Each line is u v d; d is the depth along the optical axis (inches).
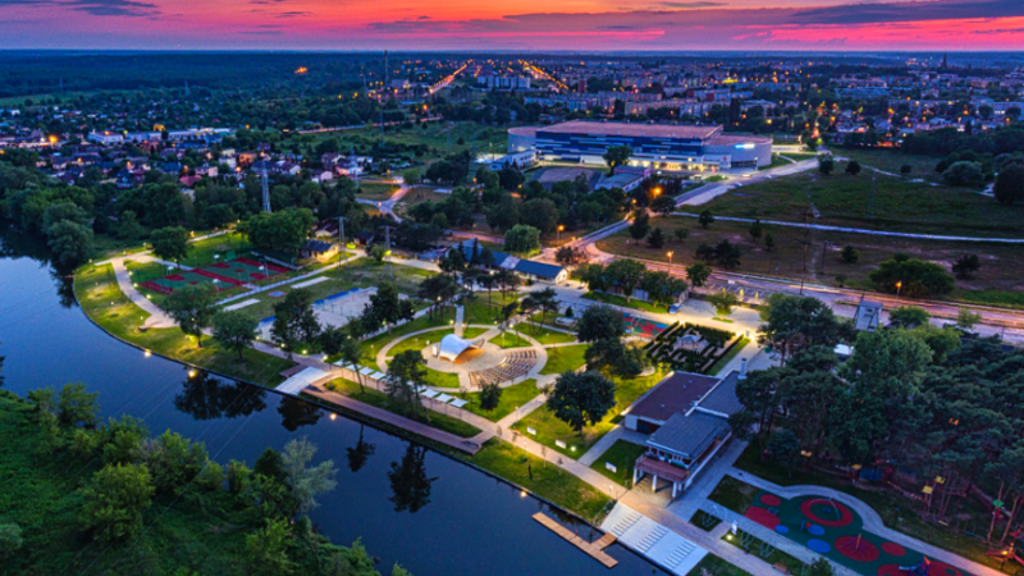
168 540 3818.9
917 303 7578.7
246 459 4884.4
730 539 3841.0
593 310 6063.0
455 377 5861.2
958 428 4028.1
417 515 4264.3
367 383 5821.9
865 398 4168.3
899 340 4279.0
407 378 5113.2
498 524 4156.0
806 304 5787.4
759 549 3757.4
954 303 7568.9
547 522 4116.6
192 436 5187.0
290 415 5516.7
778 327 5767.7
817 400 4266.7
